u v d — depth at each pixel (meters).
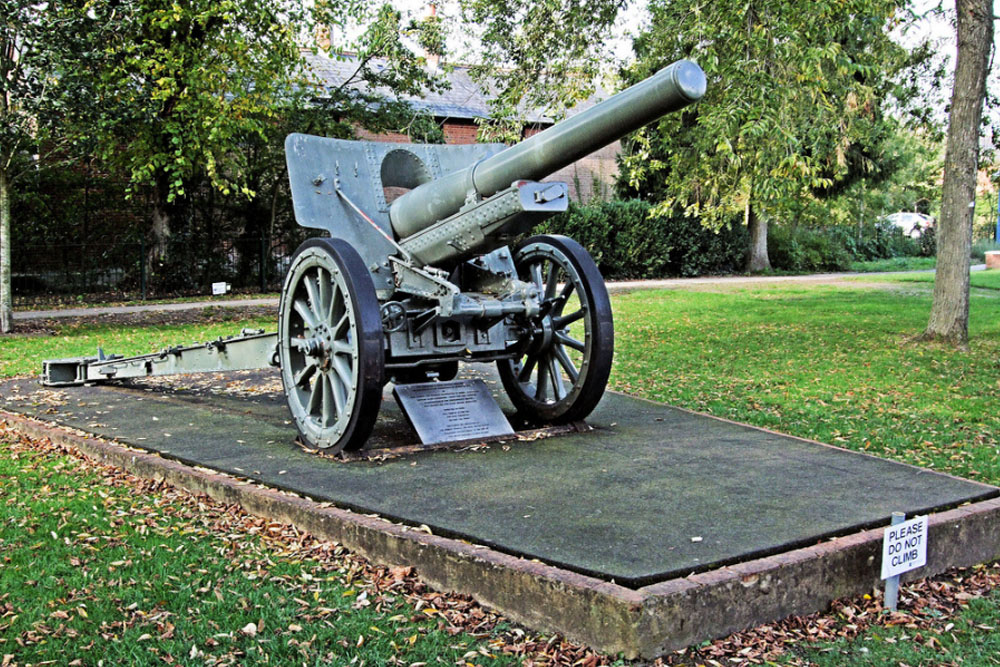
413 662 3.10
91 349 11.10
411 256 5.53
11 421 6.55
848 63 9.62
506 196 4.90
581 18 11.14
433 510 4.17
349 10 17.08
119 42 12.88
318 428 5.40
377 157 6.00
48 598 3.55
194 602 3.54
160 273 19.14
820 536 3.77
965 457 5.76
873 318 13.80
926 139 15.23
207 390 7.75
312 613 3.45
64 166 16.28
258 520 4.52
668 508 4.19
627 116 4.43
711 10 9.73
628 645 3.09
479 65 12.19
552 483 4.63
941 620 3.55
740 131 9.38
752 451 5.37
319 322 5.36
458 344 5.75
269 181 20.66
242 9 14.79
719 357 9.97
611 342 5.65
